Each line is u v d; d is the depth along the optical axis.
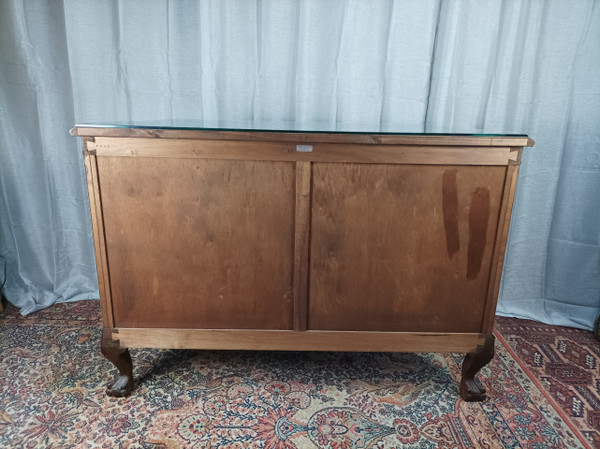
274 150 1.31
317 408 1.53
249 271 1.44
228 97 2.04
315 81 2.02
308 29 1.95
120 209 1.37
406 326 1.49
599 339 2.02
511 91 2.01
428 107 2.06
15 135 2.08
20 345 1.87
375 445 1.37
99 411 1.49
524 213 2.15
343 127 1.65
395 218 1.38
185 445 1.35
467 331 1.50
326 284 1.45
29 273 2.25
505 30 1.95
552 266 2.19
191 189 1.36
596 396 1.63
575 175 2.05
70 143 2.11
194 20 1.96
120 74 2.01
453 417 1.50
